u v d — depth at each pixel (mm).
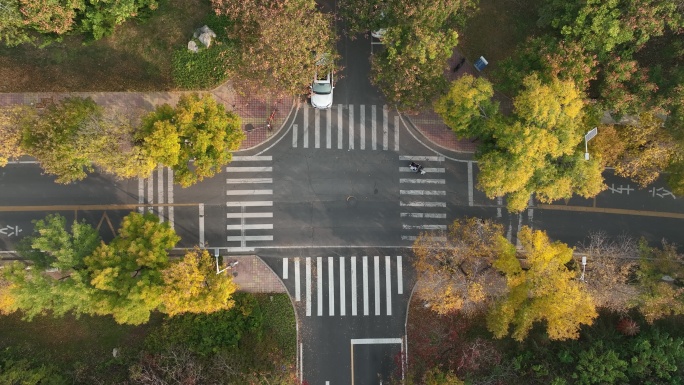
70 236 38125
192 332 42219
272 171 44344
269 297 43719
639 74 38031
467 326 43969
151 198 43875
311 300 44000
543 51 38406
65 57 43500
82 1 37969
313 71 37500
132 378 40062
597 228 44781
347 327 44000
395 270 44438
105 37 43469
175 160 37562
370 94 44625
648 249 41156
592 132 37750
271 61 36531
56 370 41781
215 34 43469
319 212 44438
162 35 43688
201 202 44000
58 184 43625
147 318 38656
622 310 42125
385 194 44688
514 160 37281
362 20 38562
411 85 37750
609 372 39000
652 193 45000
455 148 44781
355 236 44469
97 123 36938
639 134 38562
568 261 40406
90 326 42875
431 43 35875
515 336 39906
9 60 43406
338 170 44562
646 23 36594
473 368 40875
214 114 37406
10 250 43156
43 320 42938
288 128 44375
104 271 36031
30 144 37594
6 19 36562
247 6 35812
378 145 44688
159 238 38062
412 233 44625
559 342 42906
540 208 44844
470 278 39062
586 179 38125
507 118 38438
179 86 43719
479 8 43125
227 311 42625
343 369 43781
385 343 44031
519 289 38812
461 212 44625
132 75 43656
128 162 36938
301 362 43625
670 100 36812
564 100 36375
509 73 39156
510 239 44656
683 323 44031
